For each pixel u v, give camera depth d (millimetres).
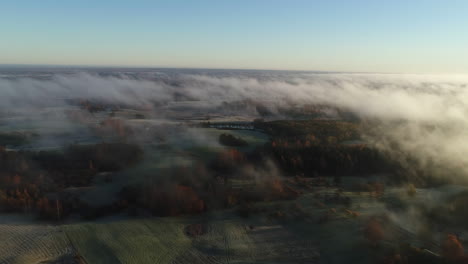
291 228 69625
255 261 58656
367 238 61406
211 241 65312
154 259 59656
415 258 55344
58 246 62406
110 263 58094
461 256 53344
